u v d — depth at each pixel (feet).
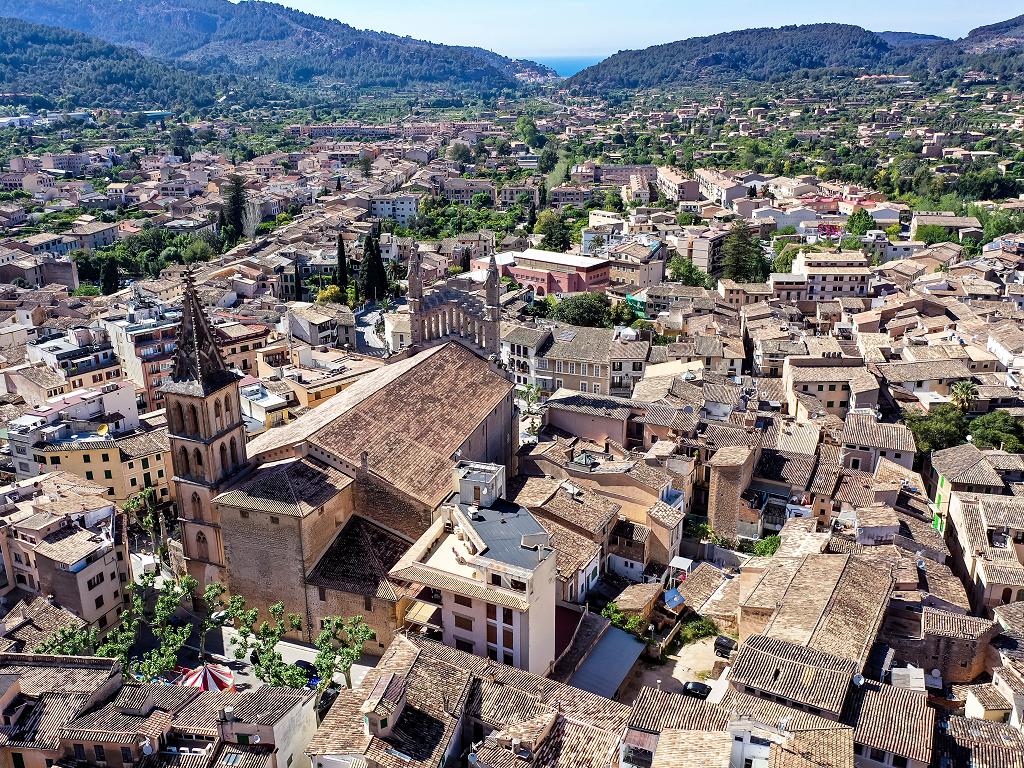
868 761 265.13
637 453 472.03
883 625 340.39
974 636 320.09
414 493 336.90
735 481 432.25
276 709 269.85
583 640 341.21
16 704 271.69
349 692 270.26
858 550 374.63
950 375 586.04
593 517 385.91
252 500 321.93
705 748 241.96
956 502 427.33
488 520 333.42
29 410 504.02
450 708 264.11
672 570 399.24
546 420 507.71
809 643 295.48
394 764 240.94
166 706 274.57
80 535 369.71
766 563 370.32
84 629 341.21
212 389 326.03
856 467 493.77
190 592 358.64
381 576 325.62
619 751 250.16
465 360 428.15
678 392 531.09
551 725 255.91
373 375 424.05
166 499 486.38
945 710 301.43
